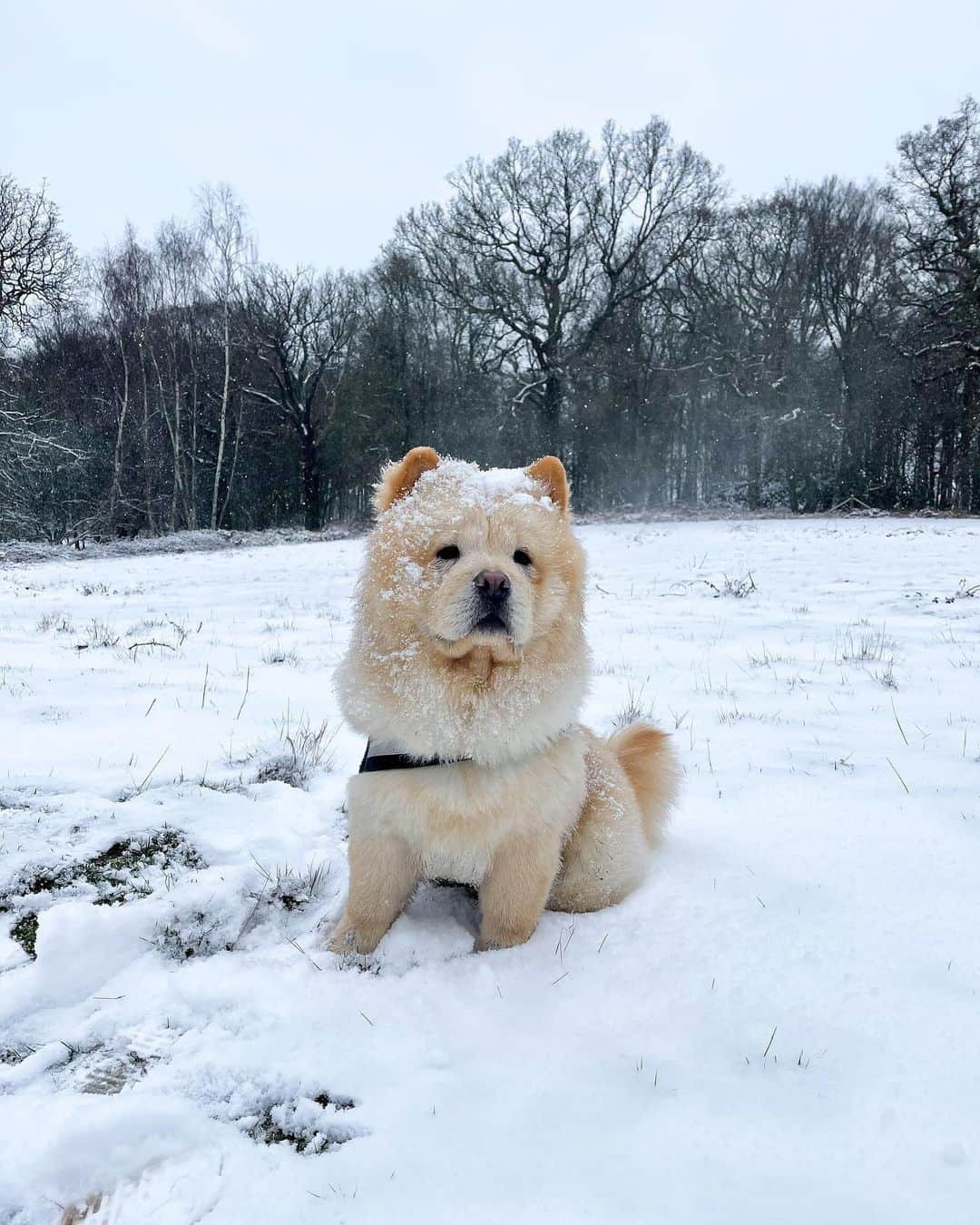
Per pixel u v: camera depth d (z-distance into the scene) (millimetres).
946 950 1001
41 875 1168
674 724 2041
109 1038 896
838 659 2832
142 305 14125
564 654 1080
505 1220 665
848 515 13281
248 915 1132
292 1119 787
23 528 12523
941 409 14445
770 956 999
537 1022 909
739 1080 812
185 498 14578
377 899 1083
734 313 15320
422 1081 818
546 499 1159
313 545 10258
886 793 1515
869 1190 685
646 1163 715
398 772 1043
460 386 15523
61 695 2119
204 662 2709
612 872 1196
